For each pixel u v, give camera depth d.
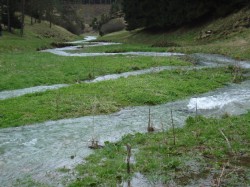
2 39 69.38
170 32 81.00
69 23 160.75
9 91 29.11
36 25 116.75
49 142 16.81
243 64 40.66
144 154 14.56
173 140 15.96
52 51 65.00
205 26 70.31
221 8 68.19
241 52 47.44
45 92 26.95
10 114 21.61
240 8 66.44
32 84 31.27
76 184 12.17
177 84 29.41
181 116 20.97
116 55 52.81
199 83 30.19
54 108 22.61
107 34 131.25
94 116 21.50
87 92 26.44
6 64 41.12
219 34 62.34
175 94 26.53
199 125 18.22
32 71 36.72
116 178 12.60
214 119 19.09
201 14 71.75
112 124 19.66
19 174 13.34
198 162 13.67
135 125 19.33
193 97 26.28
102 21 174.00
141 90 26.91
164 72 34.97
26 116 21.25
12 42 65.81
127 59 45.44
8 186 12.40
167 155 14.39
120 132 18.14
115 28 135.62
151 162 13.67
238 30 59.91
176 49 56.62
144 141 16.23
